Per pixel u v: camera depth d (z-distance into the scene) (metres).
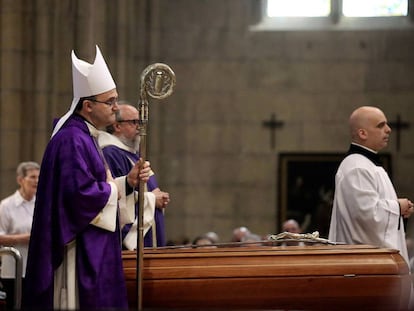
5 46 35.44
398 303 14.91
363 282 14.75
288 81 40.78
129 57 38.56
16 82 35.47
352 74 40.59
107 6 37.69
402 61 40.47
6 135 35.31
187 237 40.69
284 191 40.44
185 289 14.55
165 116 40.91
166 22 40.84
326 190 40.28
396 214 18.42
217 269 14.59
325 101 40.59
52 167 14.42
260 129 40.78
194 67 40.88
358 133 19.12
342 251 14.97
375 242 18.41
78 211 14.18
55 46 35.72
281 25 41.09
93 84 14.87
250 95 40.78
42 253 14.17
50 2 35.72
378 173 18.83
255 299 14.62
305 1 41.44
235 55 40.94
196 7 40.97
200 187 40.81
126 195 14.97
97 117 14.99
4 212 23.12
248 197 40.78
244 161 40.78
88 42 35.72
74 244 14.40
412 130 40.12
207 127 40.94
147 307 14.59
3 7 35.50
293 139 40.69
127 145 18.84
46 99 35.62
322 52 40.75
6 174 35.25
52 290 14.17
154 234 18.19
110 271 14.37
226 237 40.69
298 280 14.64
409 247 21.20
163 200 18.19
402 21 40.88
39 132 35.53
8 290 21.67
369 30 40.62
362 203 18.44
